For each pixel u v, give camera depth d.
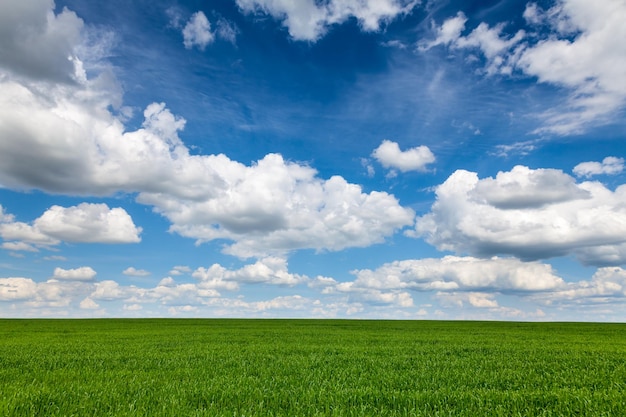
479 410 8.17
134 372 13.00
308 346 21.83
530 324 58.03
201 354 18.02
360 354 18.45
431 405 8.82
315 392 9.65
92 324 50.19
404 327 45.94
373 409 8.40
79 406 8.32
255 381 11.27
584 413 8.11
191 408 8.31
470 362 15.84
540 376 12.42
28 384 10.80
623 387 10.70
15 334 32.50
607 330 43.16
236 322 57.81
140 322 56.69
